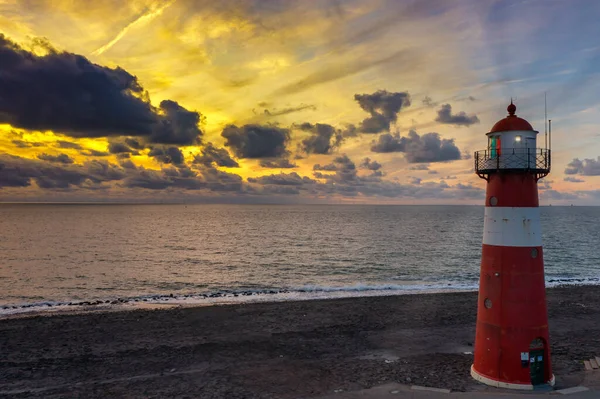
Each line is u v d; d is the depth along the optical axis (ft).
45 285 135.44
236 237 304.91
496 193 49.70
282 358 64.64
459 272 160.04
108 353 67.05
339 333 77.92
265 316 89.66
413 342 72.54
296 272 160.76
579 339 73.36
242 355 66.18
